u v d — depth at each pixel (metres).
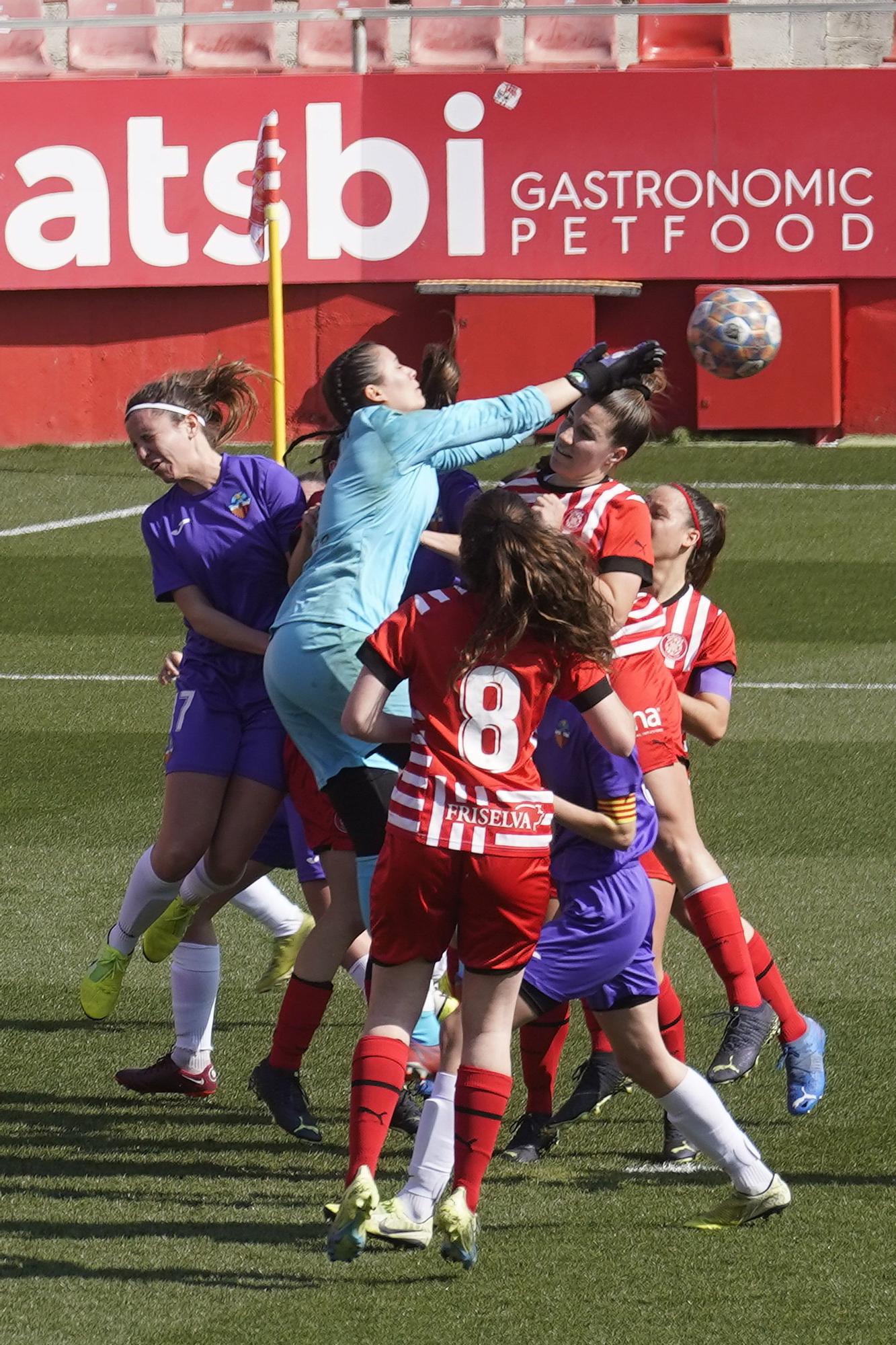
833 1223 15.05
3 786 29.80
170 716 34.16
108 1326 13.27
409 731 14.13
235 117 63.12
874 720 33.78
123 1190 16.03
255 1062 19.44
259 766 17.92
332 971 17.17
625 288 62.31
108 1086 18.73
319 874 18.70
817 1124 17.38
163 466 18.16
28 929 23.28
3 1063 19.27
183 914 18.22
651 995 14.81
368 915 16.12
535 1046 16.77
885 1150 16.69
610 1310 13.49
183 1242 14.84
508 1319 13.36
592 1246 14.70
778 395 62.00
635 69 62.56
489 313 62.31
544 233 63.00
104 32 65.69
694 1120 14.70
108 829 27.50
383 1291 13.89
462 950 13.87
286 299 64.25
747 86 61.91
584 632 13.63
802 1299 13.62
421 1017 17.22
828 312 61.47
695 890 16.81
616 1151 17.09
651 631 16.91
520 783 13.68
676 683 18.11
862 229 62.16
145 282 63.94
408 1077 17.59
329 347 64.38
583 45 64.75
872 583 44.59
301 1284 14.03
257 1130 17.66
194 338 64.75
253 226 46.16
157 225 63.72
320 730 16.03
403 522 16.11
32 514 53.41
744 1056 16.67
